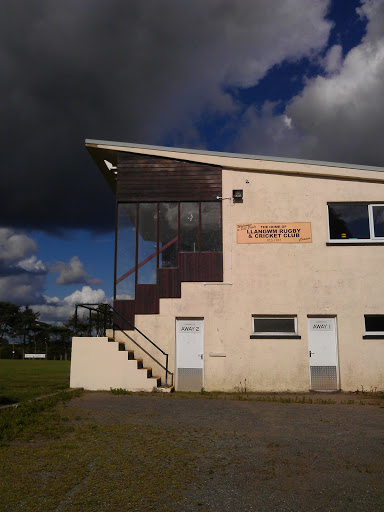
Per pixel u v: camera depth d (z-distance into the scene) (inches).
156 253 585.6
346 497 200.1
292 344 554.3
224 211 588.7
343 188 585.0
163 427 328.8
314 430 323.0
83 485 213.2
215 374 553.3
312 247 574.6
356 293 563.2
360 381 544.1
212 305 568.4
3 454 259.1
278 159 589.9
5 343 3900.1
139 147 602.2
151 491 205.6
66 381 682.2
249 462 248.5
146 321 570.6
